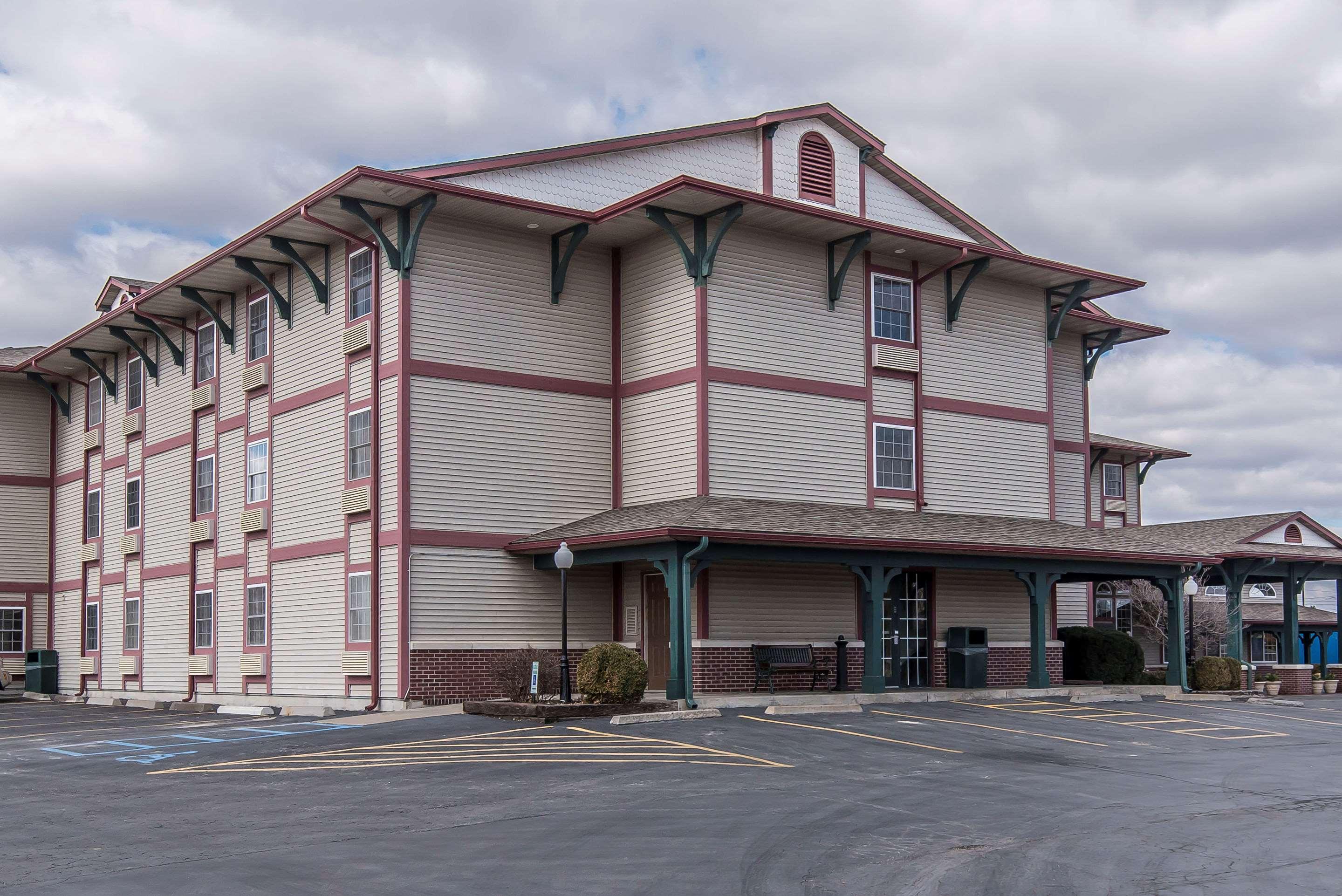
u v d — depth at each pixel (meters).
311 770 16.52
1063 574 27.55
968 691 25.64
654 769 16.12
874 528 24.64
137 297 32.44
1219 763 17.89
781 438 26.02
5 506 40.81
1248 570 35.38
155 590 34.19
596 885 10.12
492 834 12.10
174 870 10.70
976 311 29.80
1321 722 24.09
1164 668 37.94
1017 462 30.11
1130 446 40.53
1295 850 11.68
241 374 30.17
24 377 41.06
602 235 26.58
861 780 15.52
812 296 26.95
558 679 25.20
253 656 28.73
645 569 25.86
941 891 10.01
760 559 22.92
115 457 37.50
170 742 20.58
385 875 10.48
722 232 24.88
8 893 9.98
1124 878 10.48
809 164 29.47
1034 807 13.88
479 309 25.47
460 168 25.06
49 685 39.06
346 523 25.77
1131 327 34.38
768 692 24.78
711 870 10.63
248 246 27.38
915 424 28.30
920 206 31.39
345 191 23.92
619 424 27.00
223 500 30.80
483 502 25.05
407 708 23.67
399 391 24.36
